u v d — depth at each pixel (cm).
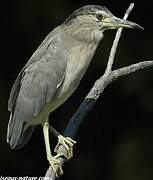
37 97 891
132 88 1432
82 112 881
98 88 898
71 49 890
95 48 903
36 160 1390
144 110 1434
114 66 1424
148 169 1399
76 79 896
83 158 1416
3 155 1366
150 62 920
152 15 1452
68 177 1402
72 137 868
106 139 1432
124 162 1409
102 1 1449
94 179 1407
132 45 1434
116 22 896
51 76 888
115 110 1439
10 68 1418
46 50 905
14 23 1427
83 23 895
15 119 902
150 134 1428
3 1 1426
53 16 1418
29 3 1421
